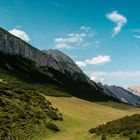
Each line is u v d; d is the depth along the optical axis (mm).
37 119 65500
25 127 57688
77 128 69688
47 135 58156
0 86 80938
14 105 68375
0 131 51219
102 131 50250
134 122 52688
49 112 75688
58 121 71250
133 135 43594
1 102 65812
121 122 55688
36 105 77438
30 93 88000
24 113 65062
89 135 52312
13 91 81500
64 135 58469
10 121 57562
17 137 51812
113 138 45594
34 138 54625
